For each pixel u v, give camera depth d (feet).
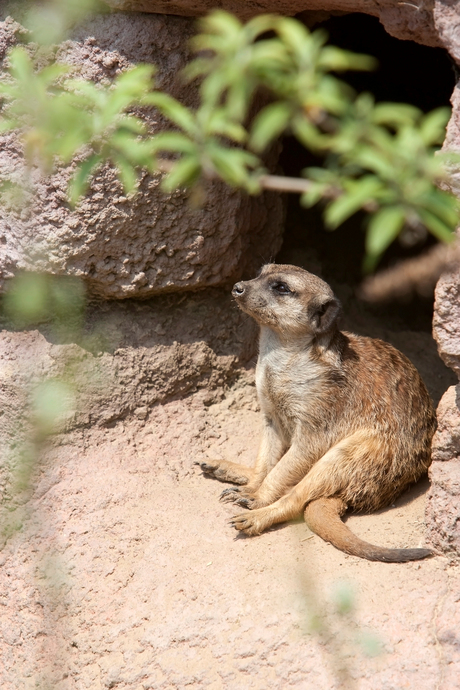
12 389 33.47
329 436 32.48
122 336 35.19
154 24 30.86
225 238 34.96
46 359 33.83
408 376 34.06
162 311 36.24
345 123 16.19
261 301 31.83
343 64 16.65
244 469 34.14
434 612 25.61
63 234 31.91
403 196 15.33
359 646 24.88
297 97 16.19
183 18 31.30
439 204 15.33
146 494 32.91
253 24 16.46
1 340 34.53
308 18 33.45
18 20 30.45
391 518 31.14
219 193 33.81
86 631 29.01
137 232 32.89
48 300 33.81
